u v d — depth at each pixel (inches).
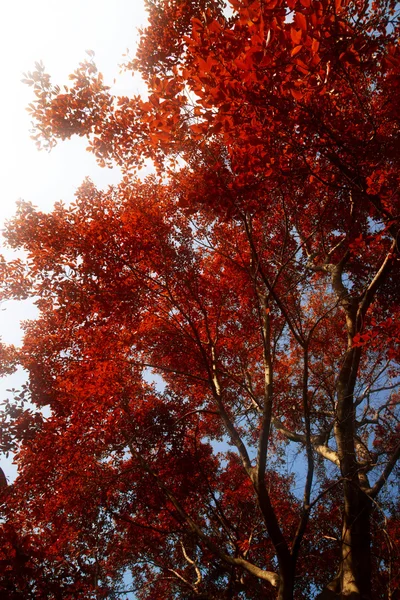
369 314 350.0
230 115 225.9
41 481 398.6
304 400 317.7
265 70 198.1
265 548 477.1
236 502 510.3
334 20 189.3
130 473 451.8
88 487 411.2
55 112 352.2
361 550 283.4
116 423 437.1
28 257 380.8
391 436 342.0
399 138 262.7
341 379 349.7
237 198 275.6
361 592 260.8
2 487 329.7
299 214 398.6
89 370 421.7
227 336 478.0
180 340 455.2
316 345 469.7
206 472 492.1
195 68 257.4
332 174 308.2
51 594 262.5
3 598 231.3
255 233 447.8
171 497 362.3
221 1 359.9
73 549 405.7
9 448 371.9
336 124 253.6
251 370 521.3
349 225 402.6
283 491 524.1
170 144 301.7
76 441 415.2
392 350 277.9
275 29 185.3
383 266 316.8
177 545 486.9
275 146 248.4
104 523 434.0
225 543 473.7
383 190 255.0
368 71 251.3
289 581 271.7
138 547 474.3
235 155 258.7
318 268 457.1
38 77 342.6
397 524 322.3
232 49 207.0
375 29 243.9
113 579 458.0
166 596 504.7
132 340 438.6
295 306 371.6
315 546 463.5
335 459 335.0
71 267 380.5
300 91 212.2
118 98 349.7
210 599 358.9
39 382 446.0
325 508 468.1
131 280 392.8
